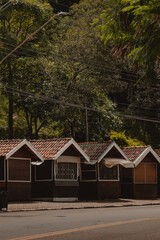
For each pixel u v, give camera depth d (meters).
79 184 33.62
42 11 45.19
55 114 43.66
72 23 50.50
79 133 56.00
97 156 32.69
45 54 46.16
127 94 62.44
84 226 11.81
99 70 48.12
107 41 6.41
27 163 28.89
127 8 6.14
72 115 45.78
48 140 32.44
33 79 46.09
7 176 27.39
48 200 30.34
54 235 9.65
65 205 25.73
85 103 46.97
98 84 47.12
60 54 45.25
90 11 49.22
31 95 44.19
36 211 21.17
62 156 30.97
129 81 54.44
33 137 51.19
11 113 46.41
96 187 32.84
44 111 43.72
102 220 13.82
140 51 5.89
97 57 44.84
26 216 16.80
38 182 30.92
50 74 44.84
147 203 29.50
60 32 49.34
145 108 58.25
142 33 6.04
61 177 30.88
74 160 31.84
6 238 9.21
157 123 60.16
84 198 33.38
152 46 5.80
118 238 9.12
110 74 49.53
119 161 33.22
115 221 13.38
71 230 10.67
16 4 43.62
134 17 6.21
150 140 58.75
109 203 28.61
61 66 45.31
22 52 45.34
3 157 26.72
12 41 43.94
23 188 28.45
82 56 44.66
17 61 45.00
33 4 44.31
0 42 43.12
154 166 37.78
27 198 28.67
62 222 13.12
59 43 46.06
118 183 34.47
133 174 35.97
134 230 10.68
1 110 56.31
